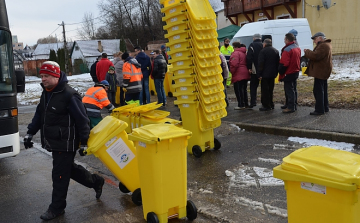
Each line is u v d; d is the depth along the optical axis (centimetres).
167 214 374
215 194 459
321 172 247
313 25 2428
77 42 5772
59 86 408
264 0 2680
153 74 1100
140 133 369
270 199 429
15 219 437
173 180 371
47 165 671
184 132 371
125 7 5975
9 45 624
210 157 614
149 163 360
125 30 6147
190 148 634
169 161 364
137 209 438
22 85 659
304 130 663
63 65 4934
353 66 1538
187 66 602
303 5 2428
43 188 544
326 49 741
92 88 675
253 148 638
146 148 360
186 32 587
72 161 435
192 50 591
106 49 5800
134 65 997
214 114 624
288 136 685
